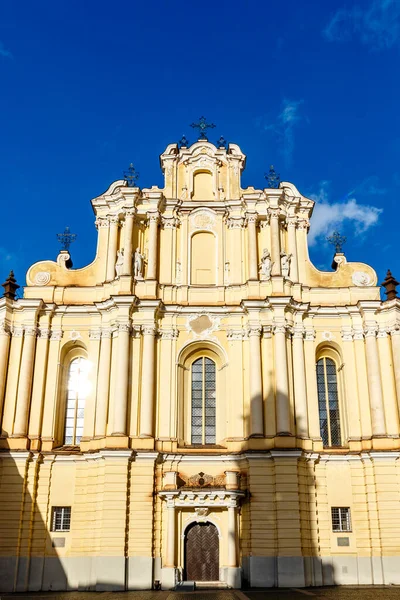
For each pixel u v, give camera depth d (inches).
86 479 1565.0
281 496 1497.3
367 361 1659.7
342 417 1692.9
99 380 1637.6
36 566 1499.8
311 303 1748.3
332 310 1721.2
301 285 1753.2
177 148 1952.5
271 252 1765.5
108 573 1432.1
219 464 1573.6
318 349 1749.5
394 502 1520.7
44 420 1632.6
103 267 1785.2
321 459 1584.6
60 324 1721.2
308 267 1808.6
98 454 1542.8
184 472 1566.2
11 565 1477.6
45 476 1576.0
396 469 1547.7
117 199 1815.9
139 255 1760.6
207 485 1524.4
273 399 1614.2
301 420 1606.8
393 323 1670.8
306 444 1590.8
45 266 1792.6
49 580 1491.1
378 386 1628.9
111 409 1610.5
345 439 1659.7
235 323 1705.2
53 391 1660.9
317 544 1504.7
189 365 1743.4
